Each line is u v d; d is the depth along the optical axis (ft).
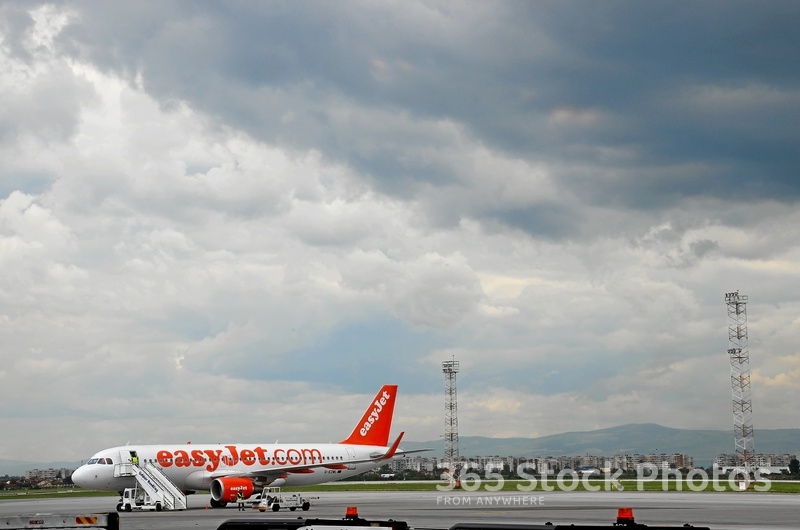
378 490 504.84
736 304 458.50
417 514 219.82
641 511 234.79
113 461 256.11
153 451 264.31
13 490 638.53
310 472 296.71
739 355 460.96
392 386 343.46
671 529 55.88
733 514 218.18
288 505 259.60
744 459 455.22
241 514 235.40
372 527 59.16
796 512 228.43
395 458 333.62
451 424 530.68
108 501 346.33
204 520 203.82
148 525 184.44
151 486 251.80
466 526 60.80
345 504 294.05
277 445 298.56
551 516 208.64
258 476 284.41
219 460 277.44
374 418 336.90
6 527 59.36
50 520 60.18
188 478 270.46
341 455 314.14
